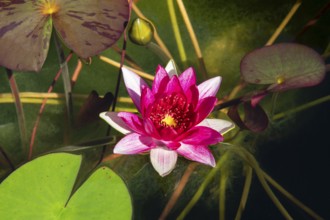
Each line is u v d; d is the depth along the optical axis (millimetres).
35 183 877
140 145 906
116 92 981
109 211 871
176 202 919
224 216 910
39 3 939
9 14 931
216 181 934
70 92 984
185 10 1061
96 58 1021
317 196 917
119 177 887
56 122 976
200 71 1013
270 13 1056
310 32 1030
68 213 868
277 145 955
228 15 1058
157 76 914
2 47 923
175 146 896
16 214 862
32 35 934
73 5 945
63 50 1025
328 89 987
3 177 927
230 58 1024
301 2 1055
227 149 956
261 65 956
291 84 956
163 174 897
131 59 1022
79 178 926
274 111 980
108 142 959
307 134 959
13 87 970
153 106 914
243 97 982
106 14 944
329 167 935
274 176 933
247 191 924
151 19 1054
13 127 971
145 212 911
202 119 908
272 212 910
